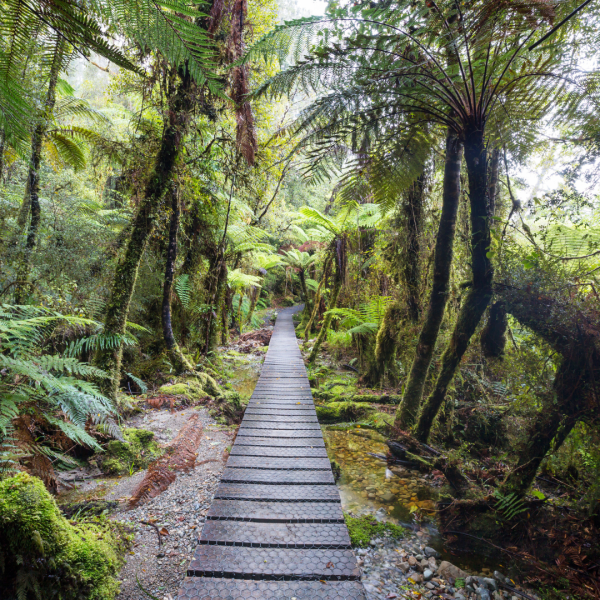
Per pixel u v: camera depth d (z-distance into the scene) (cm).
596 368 241
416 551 253
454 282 436
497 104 282
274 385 591
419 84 276
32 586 161
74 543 185
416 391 401
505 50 266
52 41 71
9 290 391
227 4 380
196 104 445
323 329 774
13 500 174
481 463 355
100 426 304
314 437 386
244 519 248
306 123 275
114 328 374
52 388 258
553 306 256
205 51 69
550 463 308
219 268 652
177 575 204
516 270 288
